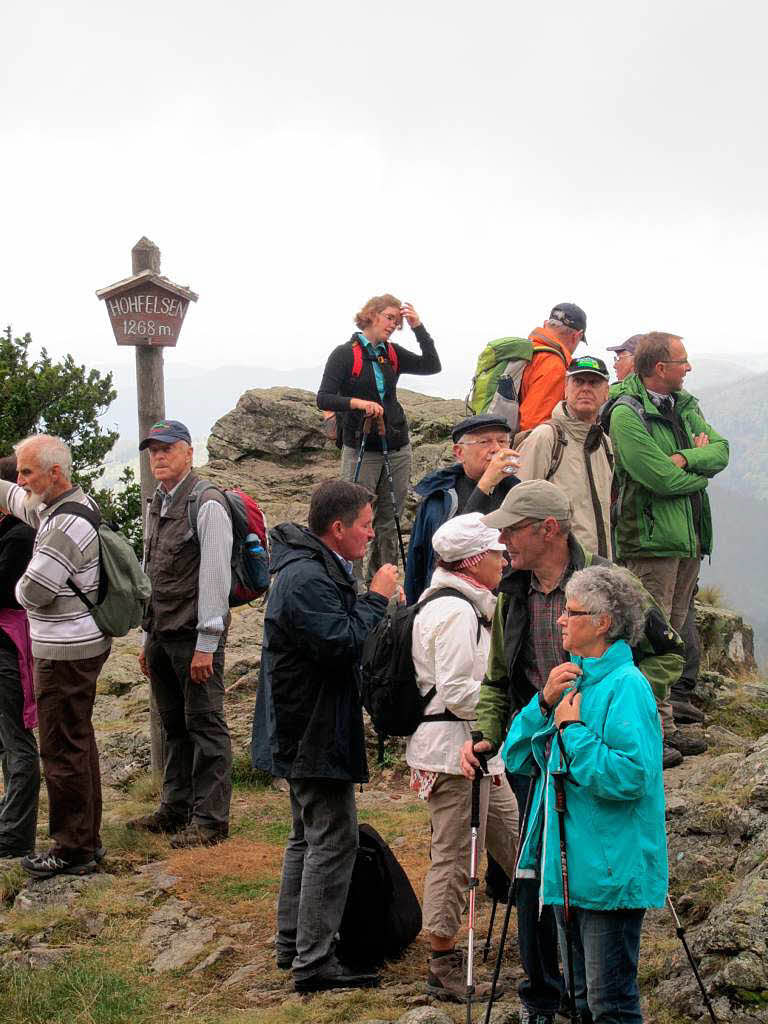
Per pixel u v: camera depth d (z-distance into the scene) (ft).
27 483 21.54
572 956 13.09
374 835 18.85
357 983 17.70
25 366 105.29
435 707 16.99
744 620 36.50
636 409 24.64
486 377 26.48
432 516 21.88
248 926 20.11
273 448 50.24
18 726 23.36
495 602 17.15
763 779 19.93
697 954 15.75
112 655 36.55
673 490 24.29
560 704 12.96
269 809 26.40
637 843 12.64
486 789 17.34
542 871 13.23
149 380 26.40
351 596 17.66
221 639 23.85
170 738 24.66
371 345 30.86
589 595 12.91
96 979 18.17
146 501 26.53
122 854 23.35
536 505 14.97
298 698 17.25
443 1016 15.38
